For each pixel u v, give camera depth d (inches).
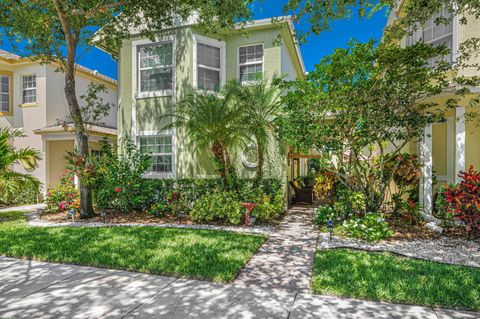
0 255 225.8
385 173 340.2
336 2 212.1
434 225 297.7
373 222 275.3
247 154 429.7
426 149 334.0
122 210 406.3
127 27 409.4
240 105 367.2
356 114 282.2
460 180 307.6
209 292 159.9
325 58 279.3
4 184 373.7
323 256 216.5
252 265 203.2
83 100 648.4
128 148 411.5
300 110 300.0
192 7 320.5
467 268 190.9
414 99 280.1
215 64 450.9
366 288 159.8
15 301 149.9
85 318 133.3
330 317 133.2
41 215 400.8
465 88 258.7
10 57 592.1
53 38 402.6
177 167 435.5
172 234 281.0
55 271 192.2
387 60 260.8
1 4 315.3
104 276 183.2
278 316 134.3
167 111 443.2
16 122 592.4
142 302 148.5
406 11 216.5
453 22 319.3
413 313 136.6
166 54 451.2
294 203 542.6
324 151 323.9
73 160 379.2
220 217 347.6
